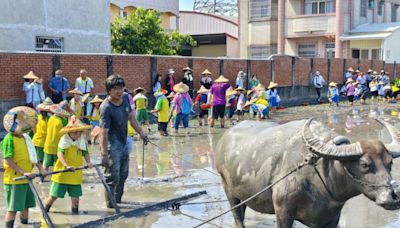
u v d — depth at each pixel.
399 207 4.54
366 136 16.56
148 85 21.92
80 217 8.07
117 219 7.80
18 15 20.97
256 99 21.61
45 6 22.00
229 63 26.06
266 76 28.83
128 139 9.73
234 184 6.34
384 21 44.19
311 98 32.53
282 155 5.59
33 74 17.27
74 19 23.33
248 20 43.59
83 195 9.37
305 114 24.36
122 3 38.25
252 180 5.95
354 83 29.88
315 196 5.25
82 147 8.12
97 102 15.20
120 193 8.68
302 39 41.16
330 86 29.39
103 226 7.51
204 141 15.93
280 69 29.83
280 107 27.14
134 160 12.77
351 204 8.62
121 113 8.26
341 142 5.00
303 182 5.29
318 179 5.18
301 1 40.50
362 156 4.68
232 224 7.59
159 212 8.20
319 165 5.14
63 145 7.95
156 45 32.66
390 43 39.34
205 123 20.05
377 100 33.06
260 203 5.97
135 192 9.56
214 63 25.14
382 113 24.73
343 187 5.01
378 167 4.63
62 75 18.66
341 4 38.47
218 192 9.50
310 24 39.91
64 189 8.09
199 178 10.72
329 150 4.82
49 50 22.56
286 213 5.46
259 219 7.81
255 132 6.34
